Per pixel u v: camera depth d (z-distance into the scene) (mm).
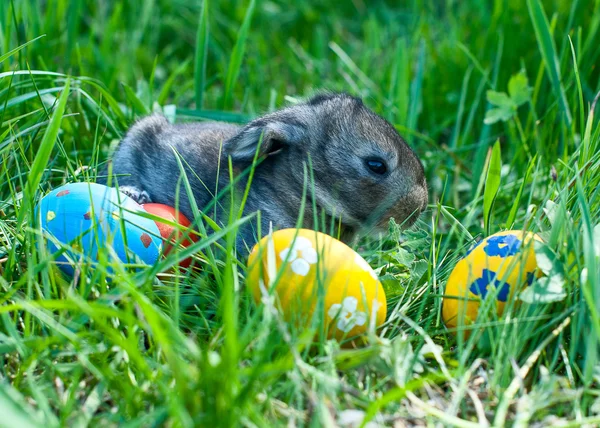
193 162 581
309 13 959
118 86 745
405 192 570
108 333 418
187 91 781
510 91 649
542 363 461
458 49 768
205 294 488
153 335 423
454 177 658
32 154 572
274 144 565
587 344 442
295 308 456
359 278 467
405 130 670
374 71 818
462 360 440
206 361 390
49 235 472
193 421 387
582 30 736
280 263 463
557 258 461
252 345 438
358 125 569
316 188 564
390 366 436
